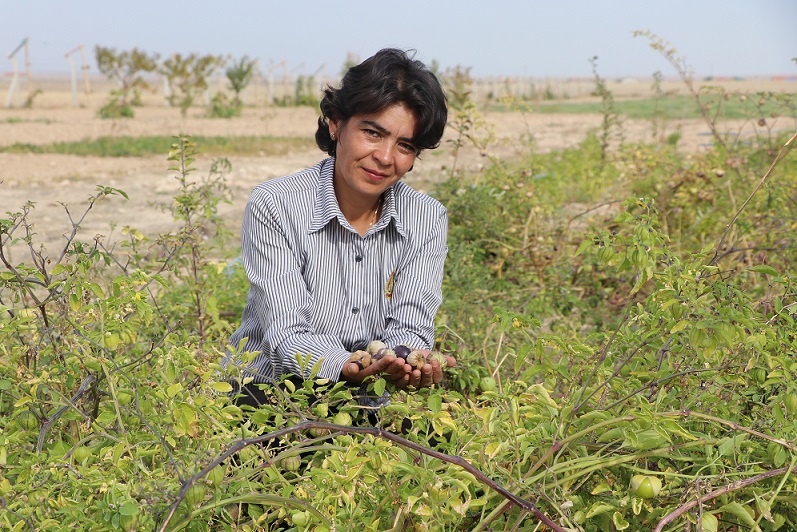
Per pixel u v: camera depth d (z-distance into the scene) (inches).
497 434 81.6
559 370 90.8
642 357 96.7
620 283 193.5
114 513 66.3
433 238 117.8
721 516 79.4
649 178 318.7
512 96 275.3
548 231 222.7
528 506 73.1
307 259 113.0
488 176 245.3
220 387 79.0
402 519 76.3
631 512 81.0
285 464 81.6
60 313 90.5
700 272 87.7
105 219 350.9
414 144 107.4
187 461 74.7
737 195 257.1
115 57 1450.5
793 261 182.9
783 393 83.2
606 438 79.0
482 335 144.5
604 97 431.2
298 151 696.4
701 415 78.0
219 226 164.2
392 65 104.4
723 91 279.1
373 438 76.9
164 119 1081.4
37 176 484.4
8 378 88.5
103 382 91.4
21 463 78.4
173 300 152.5
